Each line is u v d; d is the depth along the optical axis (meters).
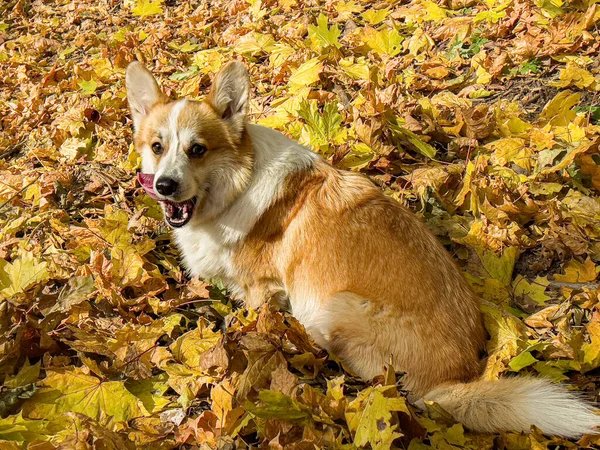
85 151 1.47
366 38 1.68
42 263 1.11
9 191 1.36
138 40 1.94
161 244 1.26
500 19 1.66
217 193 1.11
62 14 2.34
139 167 1.39
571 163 1.28
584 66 1.49
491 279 1.13
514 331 1.04
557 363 1.00
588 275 1.13
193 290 1.15
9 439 0.90
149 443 0.92
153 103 1.13
